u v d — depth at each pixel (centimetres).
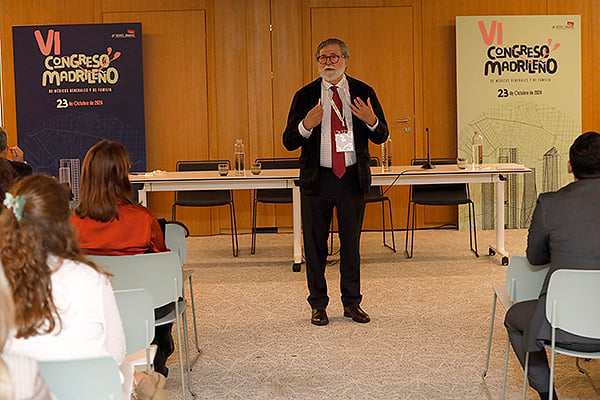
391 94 892
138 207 373
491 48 860
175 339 497
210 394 400
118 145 370
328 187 504
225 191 783
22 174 496
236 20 885
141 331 302
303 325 523
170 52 883
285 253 779
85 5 880
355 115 485
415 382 410
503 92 866
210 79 891
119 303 299
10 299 165
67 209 224
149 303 301
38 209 215
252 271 698
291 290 624
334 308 565
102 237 366
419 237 848
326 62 496
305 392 400
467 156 869
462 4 887
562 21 863
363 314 527
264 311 562
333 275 673
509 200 880
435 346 470
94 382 221
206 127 890
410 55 888
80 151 856
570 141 875
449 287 620
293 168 805
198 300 597
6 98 881
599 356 312
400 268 693
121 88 852
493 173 677
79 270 227
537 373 341
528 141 872
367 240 838
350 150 498
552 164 875
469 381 410
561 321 306
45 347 226
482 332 497
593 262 315
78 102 852
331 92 499
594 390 391
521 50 863
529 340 317
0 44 878
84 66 850
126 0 880
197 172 724
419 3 885
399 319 531
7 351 203
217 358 458
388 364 440
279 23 885
